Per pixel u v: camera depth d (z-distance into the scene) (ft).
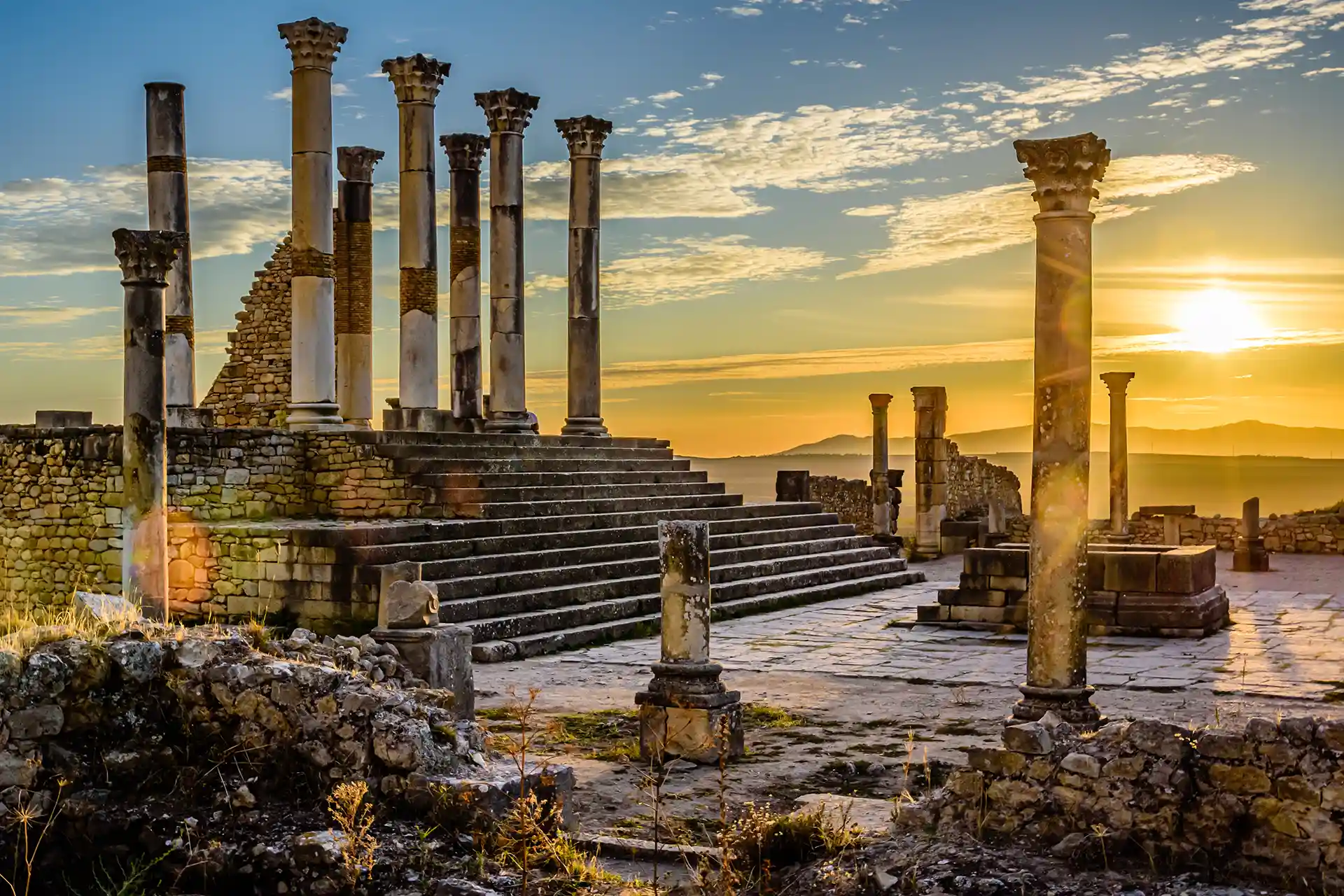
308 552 59.06
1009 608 64.90
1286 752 23.71
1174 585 61.98
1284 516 121.29
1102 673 51.83
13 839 27.43
